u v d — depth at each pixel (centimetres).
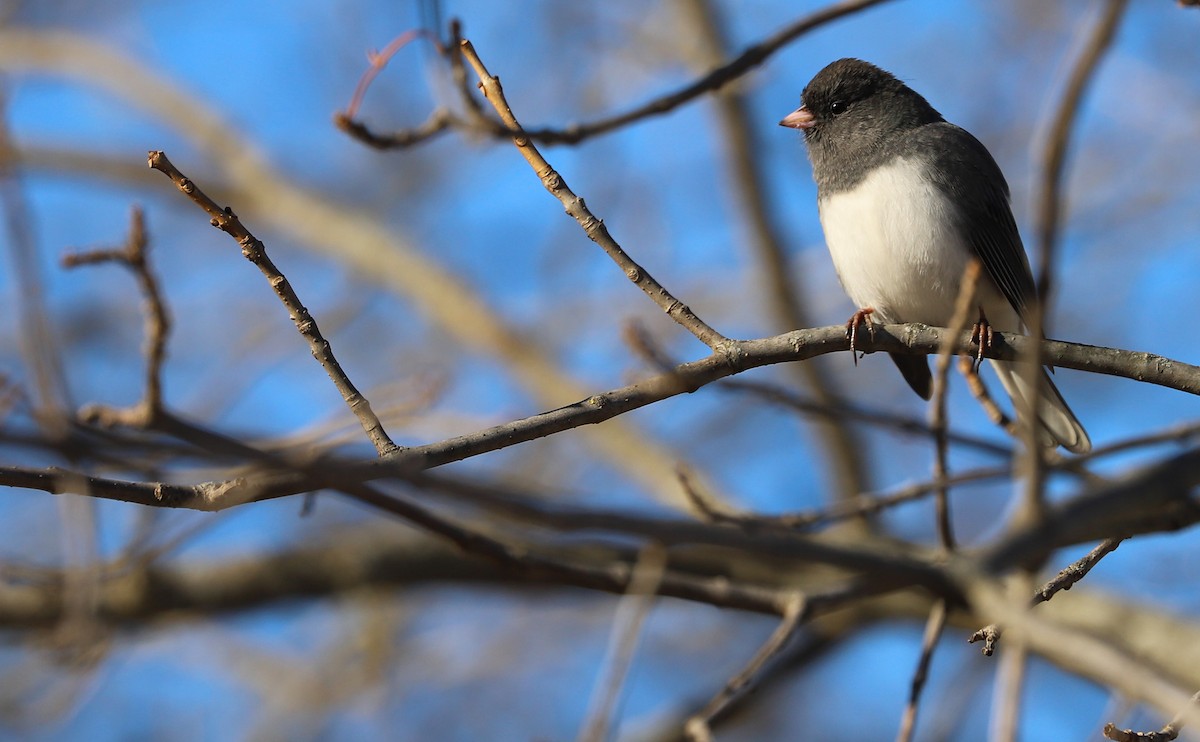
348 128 716
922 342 694
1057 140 427
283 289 561
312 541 1374
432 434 870
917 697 625
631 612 620
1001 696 417
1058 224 431
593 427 1432
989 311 900
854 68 949
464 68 718
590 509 398
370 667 1356
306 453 520
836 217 906
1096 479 600
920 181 870
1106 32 412
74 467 432
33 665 1210
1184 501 525
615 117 771
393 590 1288
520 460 1505
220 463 430
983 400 712
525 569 726
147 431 623
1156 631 1160
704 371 631
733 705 680
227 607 1265
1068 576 592
